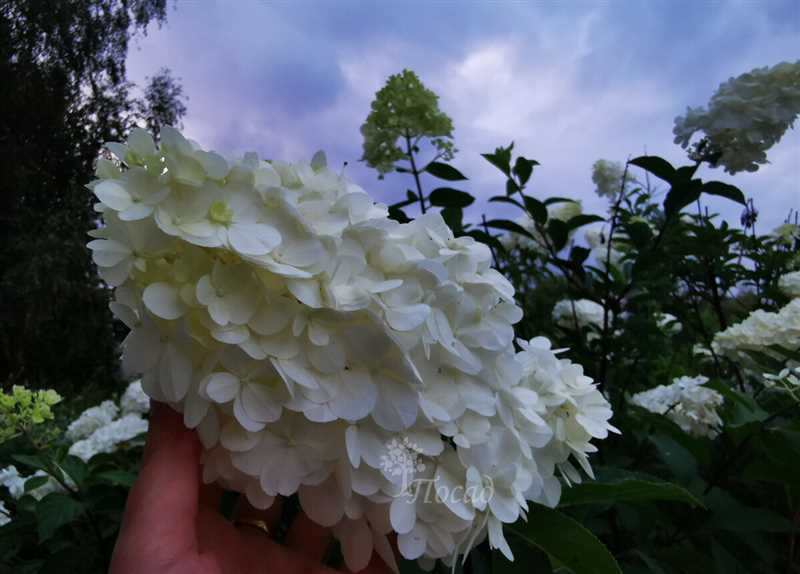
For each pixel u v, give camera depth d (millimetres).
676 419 622
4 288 3826
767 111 687
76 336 3826
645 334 660
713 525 480
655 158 637
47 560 459
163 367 233
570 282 750
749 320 641
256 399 233
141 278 241
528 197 700
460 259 289
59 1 5000
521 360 333
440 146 745
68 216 4238
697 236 772
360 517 266
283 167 272
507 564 327
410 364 243
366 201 266
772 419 492
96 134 5148
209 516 286
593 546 298
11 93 4770
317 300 235
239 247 220
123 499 508
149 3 5293
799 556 537
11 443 641
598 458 577
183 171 231
